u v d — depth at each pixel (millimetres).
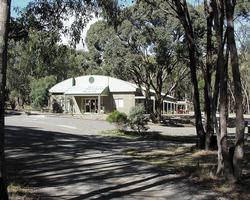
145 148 18844
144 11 36844
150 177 11391
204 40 30188
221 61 11547
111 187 10055
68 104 58312
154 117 45562
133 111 28312
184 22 17719
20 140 20172
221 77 11398
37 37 15953
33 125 33625
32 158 14422
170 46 38562
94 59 48938
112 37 41562
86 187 10000
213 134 17844
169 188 10016
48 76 62688
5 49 6504
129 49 41531
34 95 61844
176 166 13375
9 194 8727
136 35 39750
